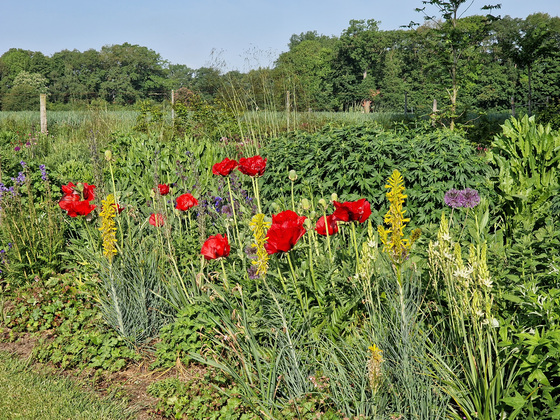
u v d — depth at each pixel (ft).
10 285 15.55
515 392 7.32
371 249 9.50
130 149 25.07
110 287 12.73
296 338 10.03
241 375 10.00
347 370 9.44
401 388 8.50
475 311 7.76
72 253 16.89
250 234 13.53
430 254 9.27
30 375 11.44
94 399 10.46
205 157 24.44
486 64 151.33
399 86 186.50
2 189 17.39
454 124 36.11
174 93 48.01
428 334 9.56
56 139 49.65
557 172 15.33
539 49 51.26
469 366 8.41
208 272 13.41
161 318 13.01
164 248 14.69
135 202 19.04
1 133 42.88
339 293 10.63
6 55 316.40
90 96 274.77
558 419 6.73
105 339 12.37
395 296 9.66
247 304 11.02
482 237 12.75
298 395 9.12
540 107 73.15
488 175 17.47
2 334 13.70
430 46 38.52
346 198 17.71
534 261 9.93
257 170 12.64
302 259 11.82
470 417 7.90
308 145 20.72
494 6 35.04
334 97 205.05
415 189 16.87
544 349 7.63
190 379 10.77
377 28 208.33
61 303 14.14
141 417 9.83
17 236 15.81
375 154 17.49
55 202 19.04
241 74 36.73
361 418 7.92
